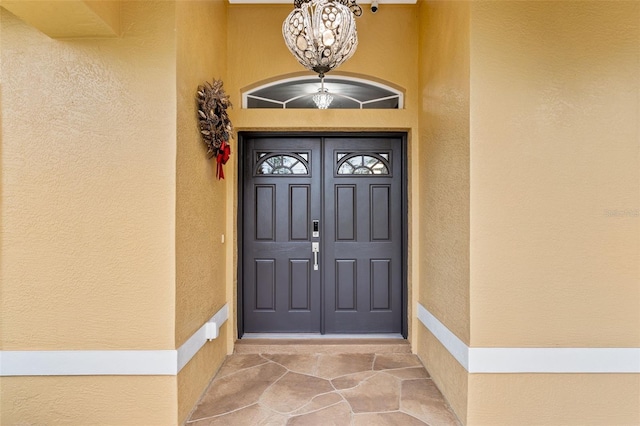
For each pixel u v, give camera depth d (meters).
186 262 2.18
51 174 2.03
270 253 3.38
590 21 2.02
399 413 2.20
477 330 2.02
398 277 3.38
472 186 2.02
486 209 2.02
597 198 2.02
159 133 2.03
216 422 2.12
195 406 2.28
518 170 2.02
